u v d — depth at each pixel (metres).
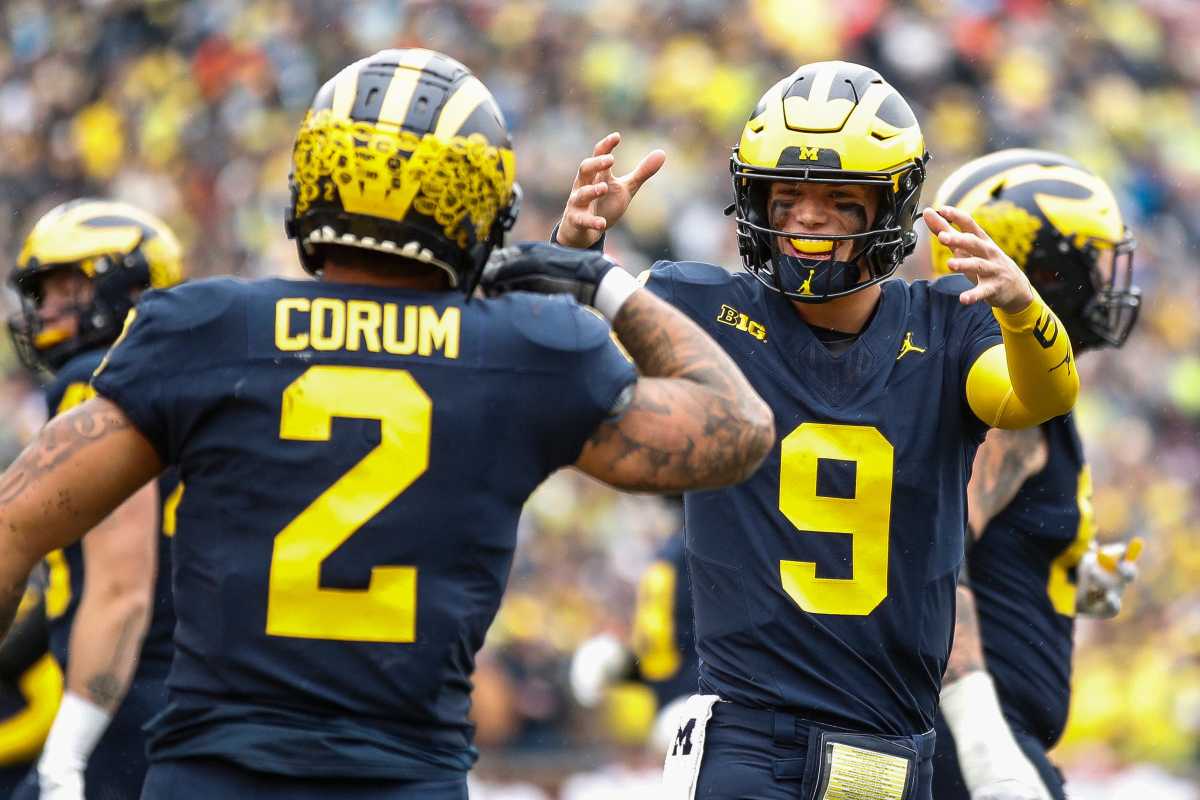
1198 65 58.31
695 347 10.42
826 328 13.37
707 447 10.12
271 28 53.09
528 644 36.09
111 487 9.77
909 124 13.16
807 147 12.82
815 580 12.87
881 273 13.14
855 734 12.80
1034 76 55.31
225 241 49.53
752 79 52.66
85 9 55.16
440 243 10.04
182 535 9.77
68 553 16.56
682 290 13.51
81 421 9.72
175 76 53.12
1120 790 33.84
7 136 53.75
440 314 9.93
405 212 9.91
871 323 13.28
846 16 54.06
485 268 10.65
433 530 9.68
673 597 23.50
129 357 9.75
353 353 9.77
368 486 9.62
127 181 52.00
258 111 51.59
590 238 13.05
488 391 9.81
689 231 49.34
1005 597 16.25
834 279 12.83
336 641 9.52
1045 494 16.09
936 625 13.08
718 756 12.99
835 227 12.95
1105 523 46.47
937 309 13.34
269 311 9.82
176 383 9.68
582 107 51.34
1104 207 17.16
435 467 9.70
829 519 12.92
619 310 10.52
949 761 15.70
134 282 18.14
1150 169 56.00
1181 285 54.00
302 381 9.69
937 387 13.09
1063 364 12.20
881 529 12.92
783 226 13.09
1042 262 16.98
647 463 10.06
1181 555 46.34
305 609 9.52
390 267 10.14
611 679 26.31
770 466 12.98
